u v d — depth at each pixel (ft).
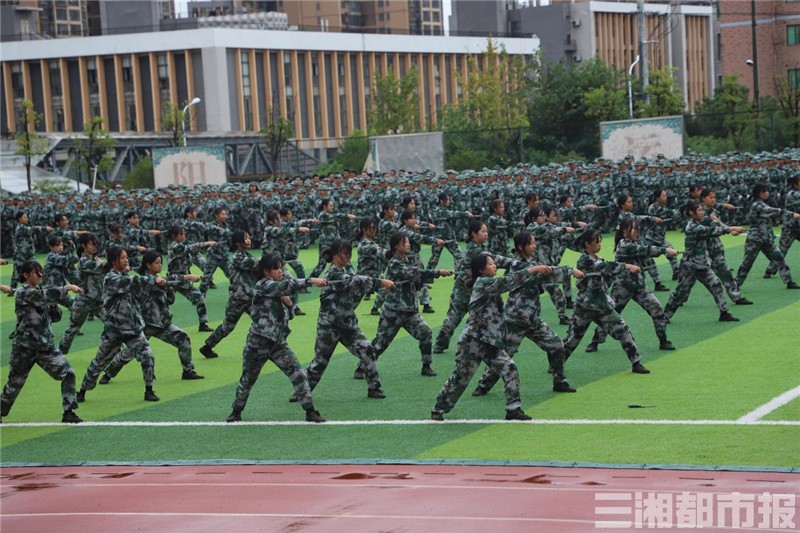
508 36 297.53
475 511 30.76
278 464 37.96
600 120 180.86
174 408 48.37
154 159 148.05
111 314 50.08
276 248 78.95
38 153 187.01
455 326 56.24
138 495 35.32
